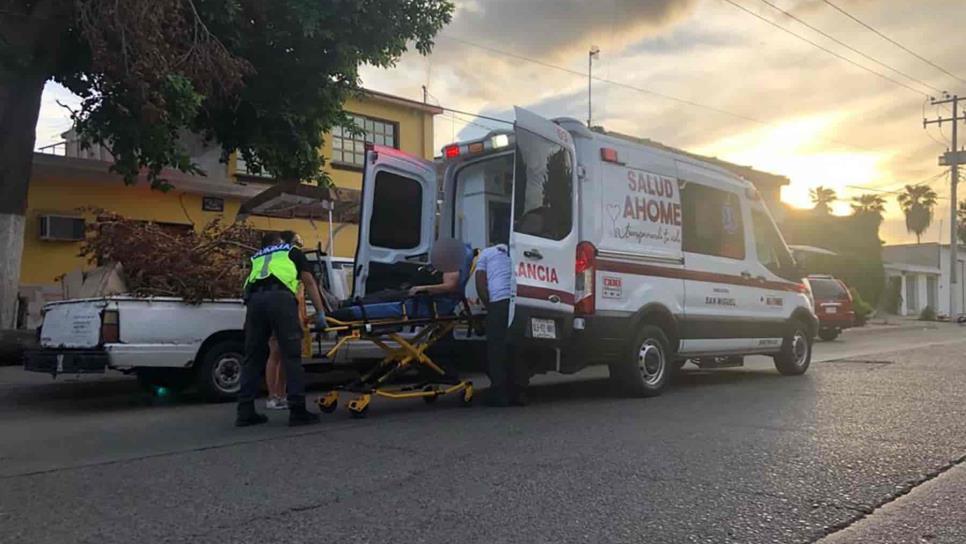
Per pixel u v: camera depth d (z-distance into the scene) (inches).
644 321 328.5
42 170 567.2
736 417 277.1
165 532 156.8
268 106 505.4
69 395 373.7
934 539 153.7
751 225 390.6
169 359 328.8
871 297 1346.0
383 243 339.3
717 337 362.9
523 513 167.5
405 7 496.1
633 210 323.9
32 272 573.0
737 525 160.2
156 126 422.3
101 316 317.4
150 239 350.0
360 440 240.2
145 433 260.1
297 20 459.8
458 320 306.2
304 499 177.8
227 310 343.3
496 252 298.7
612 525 159.9
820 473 199.2
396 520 163.0
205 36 432.1
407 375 375.6
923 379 381.1
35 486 190.9
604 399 324.8
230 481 193.5
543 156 294.5
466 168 351.6
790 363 407.5
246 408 269.7
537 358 308.8
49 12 421.7
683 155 359.9
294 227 695.7
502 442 235.3
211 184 655.8
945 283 1732.3
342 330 283.0
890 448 226.4
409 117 824.9
